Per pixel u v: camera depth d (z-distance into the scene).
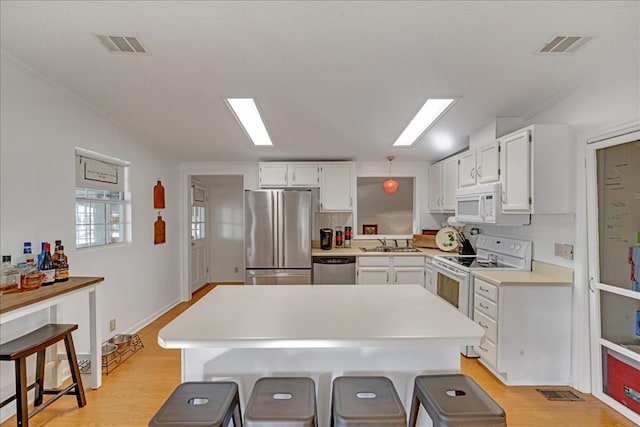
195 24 1.74
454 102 2.82
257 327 1.53
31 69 2.21
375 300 2.01
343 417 1.23
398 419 1.23
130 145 3.62
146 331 3.78
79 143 2.79
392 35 1.84
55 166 2.52
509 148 2.88
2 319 1.77
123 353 3.14
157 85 2.48
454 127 3.46
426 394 1.38
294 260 4.43
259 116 3.20
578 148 2.52
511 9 1.62
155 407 2.34
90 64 2.16
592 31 1.81
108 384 2.64
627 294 2.19
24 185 2.24
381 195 6.96
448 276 3.51
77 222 3.01
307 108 2.93
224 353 1.67
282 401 1.32
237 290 2.26
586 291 2.50
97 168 3.12
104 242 3.38
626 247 2.21
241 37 1.86
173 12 1.64
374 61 2.13
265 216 4.43
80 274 2.82
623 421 2.20
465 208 3.58
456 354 1.69
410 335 1.44
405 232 6.99
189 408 1.28
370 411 1.26
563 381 2.64
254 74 2.30
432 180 4.89
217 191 6.30
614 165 2.29
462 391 1.40
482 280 2.88
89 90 2.55
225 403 1.32
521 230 3.23
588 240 2.48
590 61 2.15
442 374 1.63
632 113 2.11
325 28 1.77
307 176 4.81
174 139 3.84
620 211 2.25
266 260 4.43
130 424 2.16
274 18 1.69
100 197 3.32
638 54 2.04
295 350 1.67
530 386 2.62
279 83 2.44
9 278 2.06
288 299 2.03
